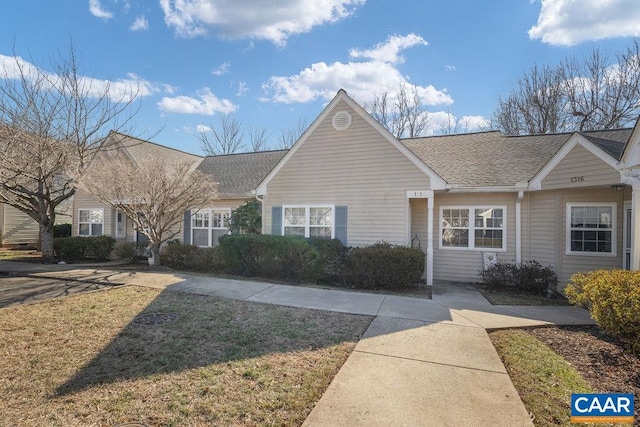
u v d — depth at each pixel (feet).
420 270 28.30
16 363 12.86
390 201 32.91
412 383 11.70
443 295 26.66
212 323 17.92
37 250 54.39
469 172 35.01
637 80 66.49
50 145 37.42
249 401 10.46
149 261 39.63
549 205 31.01
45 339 15.29
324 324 18.07
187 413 9.78
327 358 13.74
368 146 33.76
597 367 13.19
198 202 37.37
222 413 9.80
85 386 11.24
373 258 28.17
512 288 30.09
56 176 45.29
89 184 34.58
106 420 9.41
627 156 21.22
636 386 11.60
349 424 9.32
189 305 21.34
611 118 69.41
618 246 28.30
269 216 36.94
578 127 73.00
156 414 9.73
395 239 32.68
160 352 14.08
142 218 37.91
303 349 14.66
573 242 29.81
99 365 12.80
